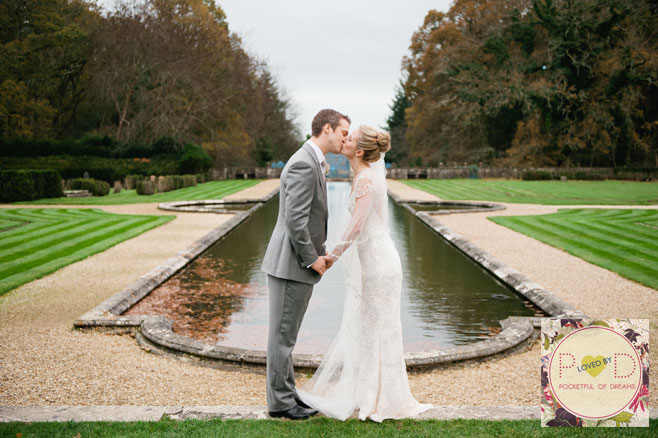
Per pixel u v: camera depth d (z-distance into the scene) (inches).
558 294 262.7
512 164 1622.8
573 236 440.1
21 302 246.7
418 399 146.8
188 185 1205.7
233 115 1592.0
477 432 109.2
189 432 107.9
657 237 417.1
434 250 422.6
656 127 1582.2
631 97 1466.5
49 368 165.2
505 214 625.0
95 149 1328.7
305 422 115.7
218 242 458.6
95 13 1515.7
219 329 224.1
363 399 120.5
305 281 120.6
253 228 550.3
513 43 1723.7
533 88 1513.3
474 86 1625.2
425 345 206.7
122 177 1245.1
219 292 286.4
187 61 1386.6
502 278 311.6
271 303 122.1
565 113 1573.6
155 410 120.4
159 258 359.9
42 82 1396.4
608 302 245.8
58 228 477.1
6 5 1332.4
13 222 509.7
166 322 219.9
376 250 124.6
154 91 1366.9
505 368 173.2
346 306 127.1
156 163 1309.1
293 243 116.2
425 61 1882.4
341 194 1073.5
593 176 1422.2
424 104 1977.1
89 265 333.1
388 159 2536.9
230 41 1598.2
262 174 1678.2
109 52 1366.9
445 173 1636.3
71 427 109.4
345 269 127.4
